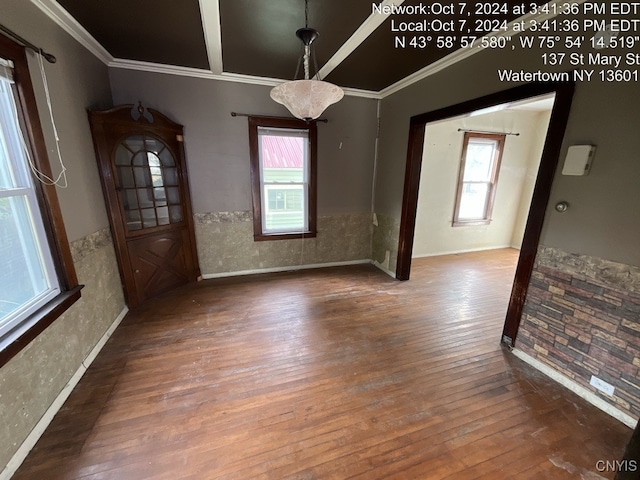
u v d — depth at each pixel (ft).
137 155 9.15
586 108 5.49
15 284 4.93
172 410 5.54
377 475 4.39
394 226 12.50
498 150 16.03
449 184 15.66
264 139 11.92
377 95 12.60
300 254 13.56
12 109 5.08
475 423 5.33
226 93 10.80
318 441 4.95
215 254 12.18
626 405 5.29
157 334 8.07
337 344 7.75
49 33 6.15
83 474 4.35
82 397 5.81
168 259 10.68
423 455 4.72
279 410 5.59
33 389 4.91
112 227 8.57
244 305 9.86
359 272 13.34
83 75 7.60
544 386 6.27
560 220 6.09
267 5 6.13
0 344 4.25
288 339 7.94
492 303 10.29
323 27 7.03
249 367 6.79
